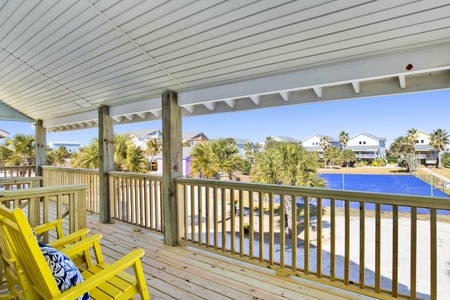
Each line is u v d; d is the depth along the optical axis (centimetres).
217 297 208
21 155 1039
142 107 368
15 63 344
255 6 179
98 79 327
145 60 267
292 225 237
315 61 218
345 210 211
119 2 202
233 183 275
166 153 324
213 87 292
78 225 251
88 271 174
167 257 287
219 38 216
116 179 422
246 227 569
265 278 239
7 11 248
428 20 161
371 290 203
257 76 256
